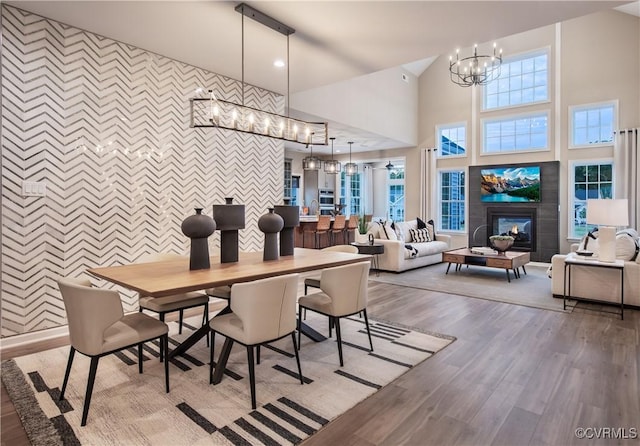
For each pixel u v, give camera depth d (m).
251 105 5.18
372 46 3.93
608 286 4.44
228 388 2.46
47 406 2.23
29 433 1.97
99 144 3.70
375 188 12.73
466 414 2.15
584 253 4.73
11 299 3.22
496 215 8.41
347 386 2.48
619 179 6.95
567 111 7.60
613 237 4.27
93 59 3.63
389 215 12.43
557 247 7.64
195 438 1.93
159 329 2.42
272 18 3.29
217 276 2.53
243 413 2.16
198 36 3.68
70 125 3.51
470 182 8.76
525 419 2.10
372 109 7.92
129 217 3.93
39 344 3.25
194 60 4.27
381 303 4.61
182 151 4.37
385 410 2.20
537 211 7.86
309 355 3.00
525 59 8.20
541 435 1.95
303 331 3.30
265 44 3.86
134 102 3.94
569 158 7.58
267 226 3.20
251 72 4.69
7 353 3.04
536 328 3.66
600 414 2.14
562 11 3.20
